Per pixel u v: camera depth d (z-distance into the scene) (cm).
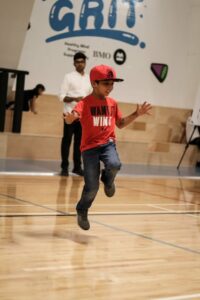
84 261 357
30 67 1108
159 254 391
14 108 1025
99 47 1191
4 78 999
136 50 1241
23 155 1021
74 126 829
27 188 673
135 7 1230
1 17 969
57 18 1132
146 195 703
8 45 1012
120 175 912
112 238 434
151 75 1267
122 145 1145
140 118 1245
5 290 284
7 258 350
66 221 488
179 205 640
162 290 305
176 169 1123
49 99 1120
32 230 442
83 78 822
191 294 301
